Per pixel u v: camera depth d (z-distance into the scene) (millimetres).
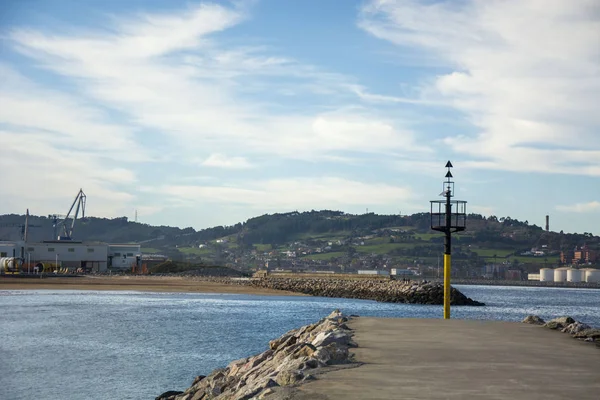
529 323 22438
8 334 43094
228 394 15578
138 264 193500
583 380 11039
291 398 9523
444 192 28812
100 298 87562
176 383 26281
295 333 23828
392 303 96812
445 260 28672
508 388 10289
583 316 85438
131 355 33969
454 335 18000
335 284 119125
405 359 13375
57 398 23344
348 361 13070
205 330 47344
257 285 135125
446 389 10164
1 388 25047
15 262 149750
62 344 38188
